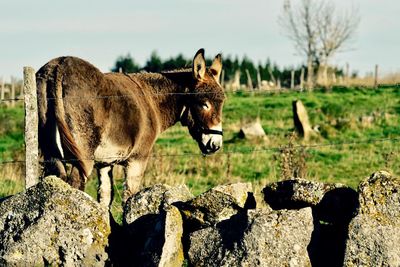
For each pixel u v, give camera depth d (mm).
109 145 10633
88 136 10211
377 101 35094
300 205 8609
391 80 48844
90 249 8281
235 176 19125
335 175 19906
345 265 7730
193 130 12266
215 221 8359
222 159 20750
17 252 8148
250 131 26438
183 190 9258
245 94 40938
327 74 57750
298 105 27281
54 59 10250
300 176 16469
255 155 22328
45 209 8320
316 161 21891
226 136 27547
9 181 16672
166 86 12023
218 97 12000
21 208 8453
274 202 8797
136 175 11422
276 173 19453
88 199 8469
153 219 8719
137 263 8367
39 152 10172
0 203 8703
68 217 8312
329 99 36750
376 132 27203
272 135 27125
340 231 8281
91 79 10234
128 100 10875
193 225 8453
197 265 8188
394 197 7883
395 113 31141
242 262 7852
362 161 21766
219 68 12453
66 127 9836
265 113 33031
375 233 7754
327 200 8445
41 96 9938
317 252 8172
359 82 48969
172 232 8227
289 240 7934
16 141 26953
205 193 8562
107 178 11398
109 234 8477
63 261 8211
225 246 8086
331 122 29328
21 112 34438
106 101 10430
